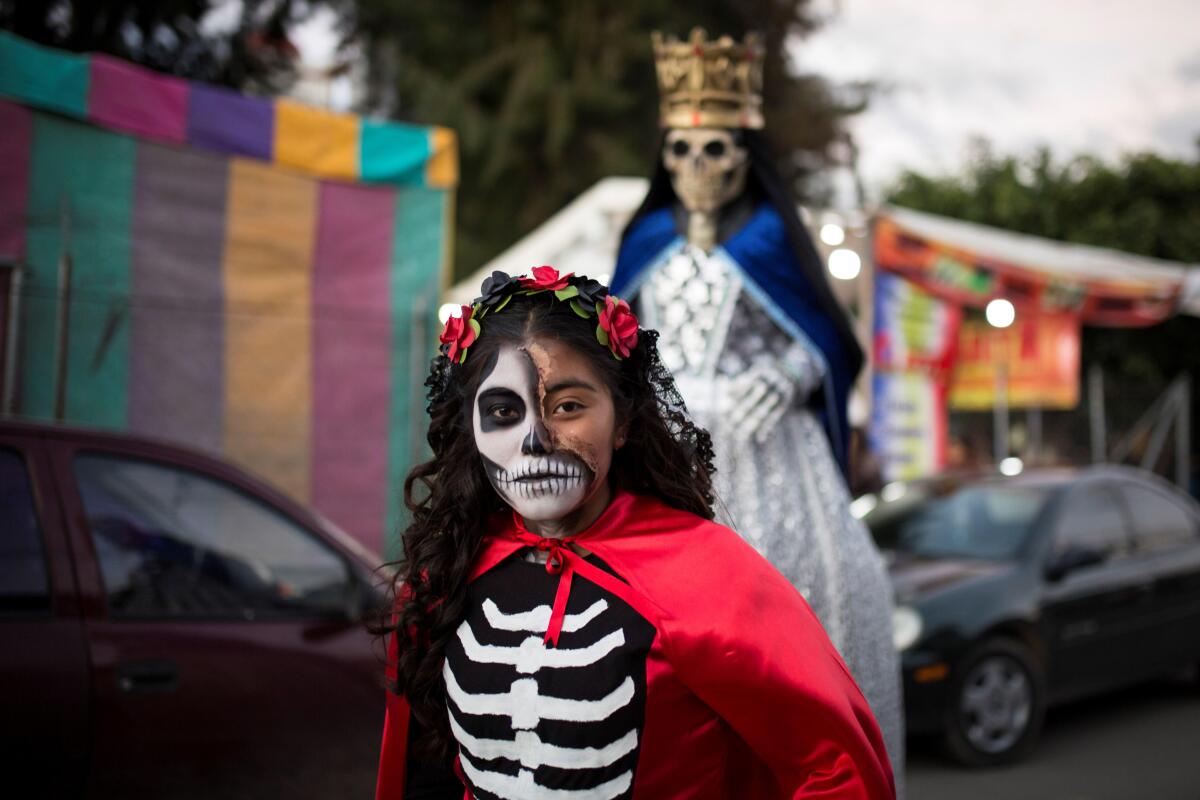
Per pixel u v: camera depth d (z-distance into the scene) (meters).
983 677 5.56
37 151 5.71
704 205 3.12
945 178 20.27
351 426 6.52
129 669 3.24
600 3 19.03
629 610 1.67
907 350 9.60
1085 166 18.56
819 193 20.00
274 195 6.39
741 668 1.62
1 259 5.56
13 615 3.13
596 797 1.62
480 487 1.83
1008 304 9.64
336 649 3.62
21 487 3.27
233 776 3.38
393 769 1.94
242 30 11.11
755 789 1.76
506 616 1.73
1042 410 11.67
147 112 6.00
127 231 5.96
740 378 2.96
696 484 1.88
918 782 5.33
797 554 2.88
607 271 8.77
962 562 6.04
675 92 3.11
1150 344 15.29
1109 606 6.11
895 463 9.55
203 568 3.54
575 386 1.71
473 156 19.33
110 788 3.19
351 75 19.41
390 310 6.68
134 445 3.56
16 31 9.45
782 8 19.31
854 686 1.71
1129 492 6.69
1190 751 5.85
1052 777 5.41
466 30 19.81
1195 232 17.25
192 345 6.11
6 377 5.52
